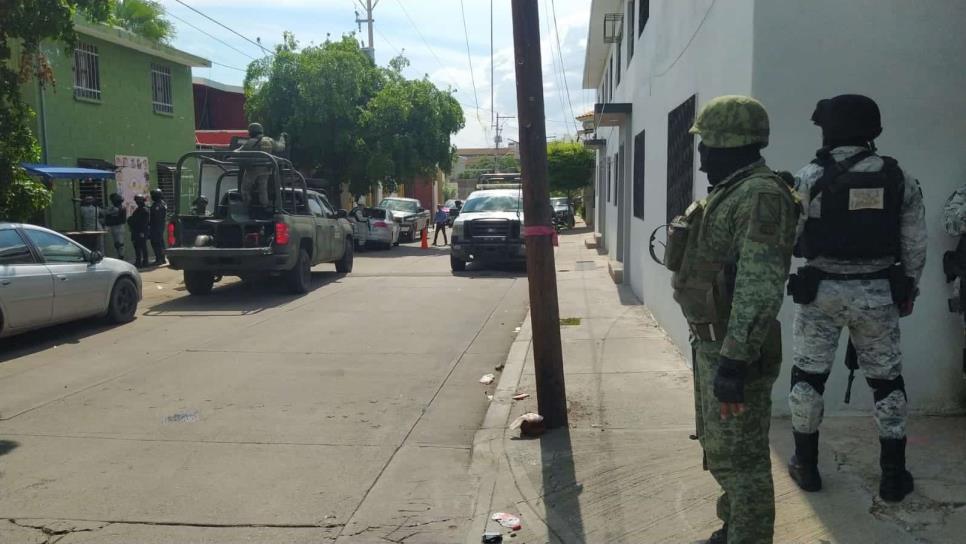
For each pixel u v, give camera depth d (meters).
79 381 7.19
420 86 26.41
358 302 12.18
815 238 3.84
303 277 13.17
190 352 8.45
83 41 17.22
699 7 6.66
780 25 4.93
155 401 6.50
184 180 21.69
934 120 4.89
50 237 9.12
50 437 5.56
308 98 24.52
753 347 2.75
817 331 3.95
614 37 17.64
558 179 36.94
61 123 16.52
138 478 4.78
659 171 9.04
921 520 3.66
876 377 3.88
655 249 9.20
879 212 3.73
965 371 4.78
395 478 4.80
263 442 5.46
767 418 3.03
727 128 2.96
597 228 25.41
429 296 12.82
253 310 11.39
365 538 4.00
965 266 4.58
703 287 3.00
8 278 8.14
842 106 3.85
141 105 19.52
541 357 5.36
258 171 12.95
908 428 4.78
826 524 3.68
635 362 7.20
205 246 12.46
